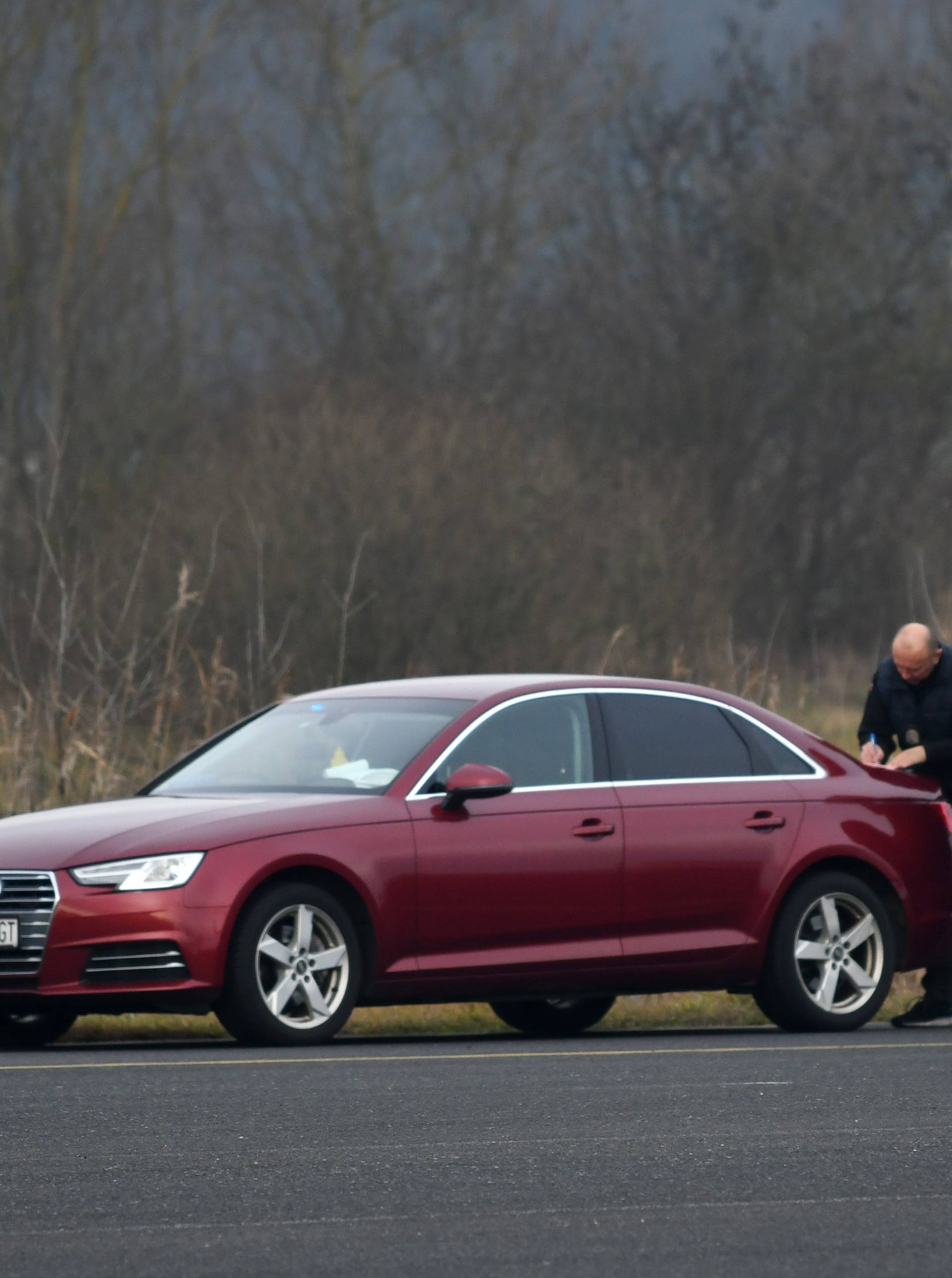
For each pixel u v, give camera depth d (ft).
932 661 144.87
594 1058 113.29
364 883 121.08
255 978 117.80
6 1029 127.03
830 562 604.08
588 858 127.44
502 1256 64.13
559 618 376.89
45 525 223.51
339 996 120.57
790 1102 95.35
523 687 131.13
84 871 117.29
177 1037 135.44
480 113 595.47
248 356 554.46
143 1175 76.28
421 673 364.79
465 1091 98.27
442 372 567.59
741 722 136.36
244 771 131.85
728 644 237.45
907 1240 66.64
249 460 381.60
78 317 487.61
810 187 597.93
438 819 124.16
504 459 386.32
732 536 559.79
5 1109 91.66
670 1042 125.29
